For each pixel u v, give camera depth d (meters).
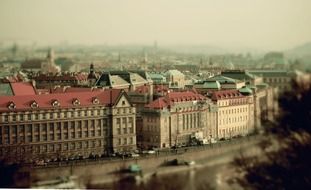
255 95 178.62
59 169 158.12
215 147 169.75
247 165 105.62
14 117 171.25
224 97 191.50
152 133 194.62
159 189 152.38
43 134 175.88
